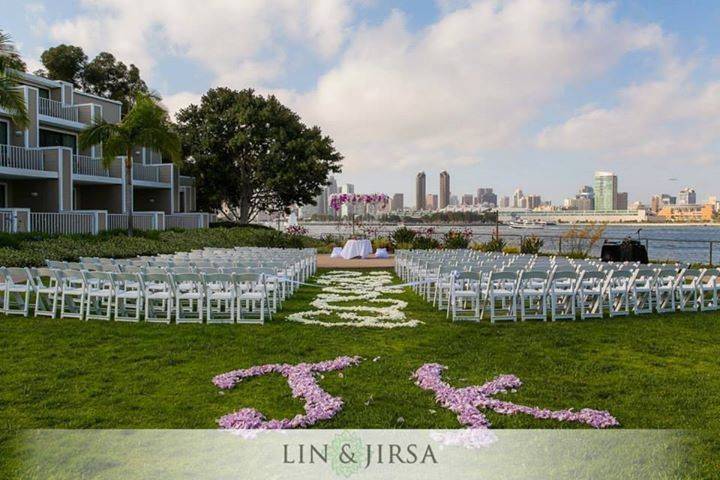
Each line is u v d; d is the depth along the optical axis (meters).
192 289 10.16
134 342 7.35
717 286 10.50
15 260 14.87
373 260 21.88
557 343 7.48
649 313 9.90
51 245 17.62
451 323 8.91
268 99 38.41
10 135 22.69
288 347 7.12
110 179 26.70
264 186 37.22
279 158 36.28
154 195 32.22
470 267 10.20
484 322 9.00
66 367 6.11
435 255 14.20
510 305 10.05
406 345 7.33
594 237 21.94
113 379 5.70
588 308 10.33
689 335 8.01
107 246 19.70
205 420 4.59
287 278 11.80
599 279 10.41
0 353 6.71
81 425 4.45
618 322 9.02
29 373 5.86
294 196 38.00
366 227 29.59
